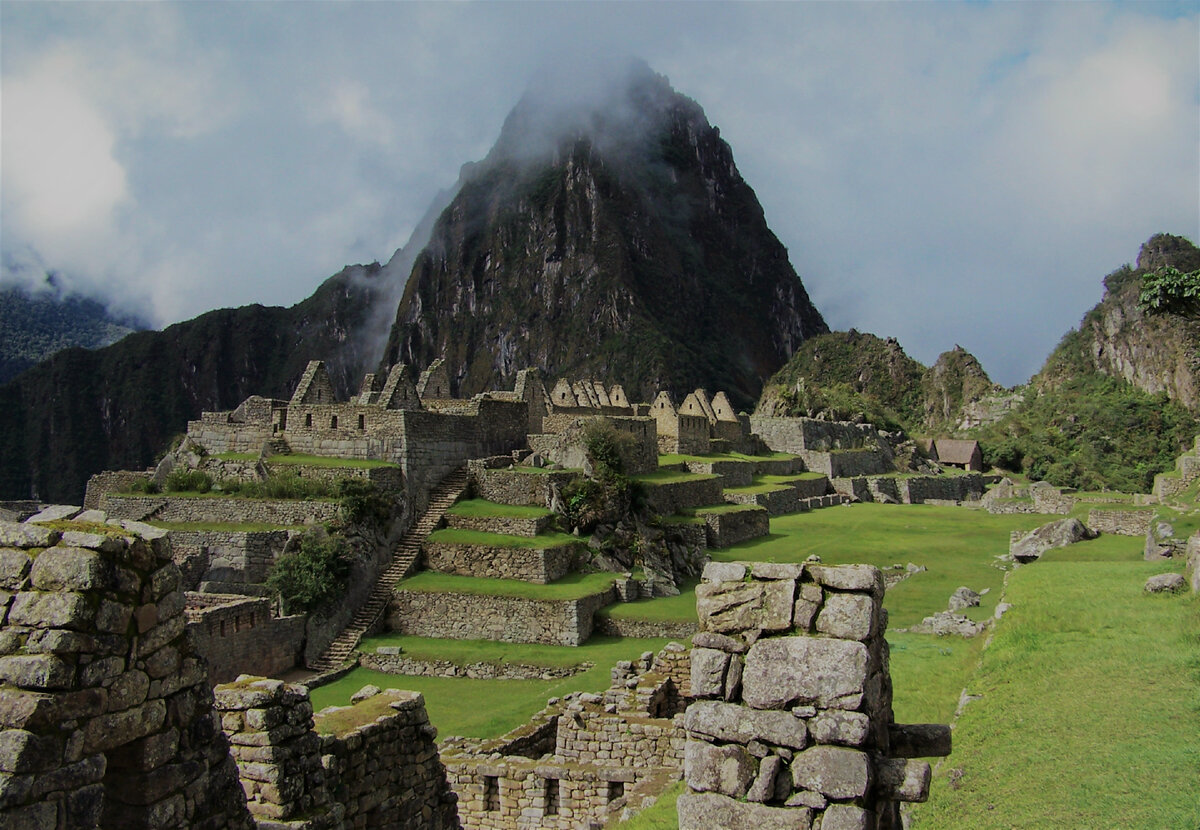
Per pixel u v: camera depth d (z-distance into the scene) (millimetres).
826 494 105625
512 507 47406
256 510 41844
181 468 47031
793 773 8953
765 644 9477
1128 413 153625
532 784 18922
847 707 9000
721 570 10164
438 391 60812
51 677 8094
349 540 40344
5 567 8695
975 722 16172
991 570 45812
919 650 25250
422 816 14969
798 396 161750
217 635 32594
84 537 8781
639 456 62312
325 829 11719
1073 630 19469
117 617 8789
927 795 8836
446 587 40531
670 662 22109
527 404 58531
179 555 39812
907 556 52531
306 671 36719
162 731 9242
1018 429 169375
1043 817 12094
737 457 95125
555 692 30250
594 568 44531
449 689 33594
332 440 47781
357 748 13500
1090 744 13758
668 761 19094
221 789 9953
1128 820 11359
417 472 46969
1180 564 26703
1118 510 46344
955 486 125375
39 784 7906
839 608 9414
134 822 8969
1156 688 15141
